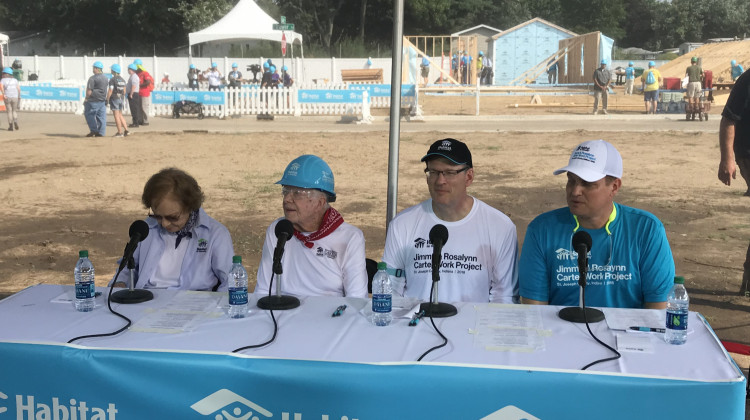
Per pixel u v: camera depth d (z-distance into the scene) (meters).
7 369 2.94
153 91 26.14
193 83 30.19
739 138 6.76
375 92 26.14
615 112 27.75
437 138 20.25
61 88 28.80
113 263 8.44
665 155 16.64
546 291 3.99
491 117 25.83
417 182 13.70
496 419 2.66
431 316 3.29
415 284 4.23
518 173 14.48
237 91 26.17
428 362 2.72
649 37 91.25
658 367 2.69
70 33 57.28
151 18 54.62
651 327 3.13
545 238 3.94
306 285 4.24
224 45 51.19
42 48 58.12
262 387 2.76
